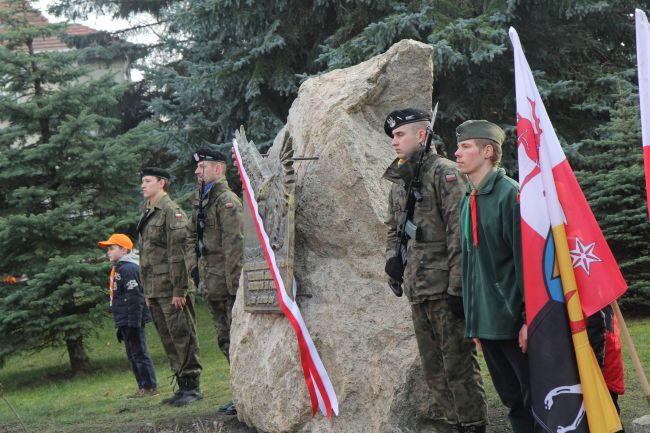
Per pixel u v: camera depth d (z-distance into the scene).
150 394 8.90
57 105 13.14
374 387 5.04
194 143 14.83
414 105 5.62
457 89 13.07
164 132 14.84
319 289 5.41
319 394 5.14
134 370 8.93
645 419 4.84
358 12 13.19
